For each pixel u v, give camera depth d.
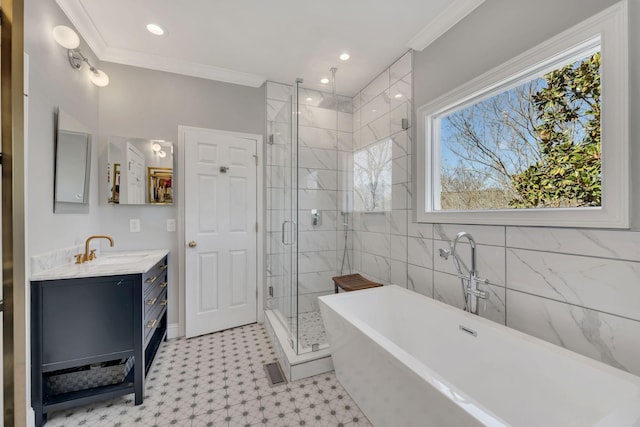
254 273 2.90
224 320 2.75
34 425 1.47
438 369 1.71
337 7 1.87
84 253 2.04
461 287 1.89
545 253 1.42
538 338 1.37
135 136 2.46
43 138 1.59
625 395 0.97
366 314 2.02
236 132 2.82
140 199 2.44
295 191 2.58
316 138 2.74
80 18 1.93
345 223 2.94
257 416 1.57
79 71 2.01
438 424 1.00
